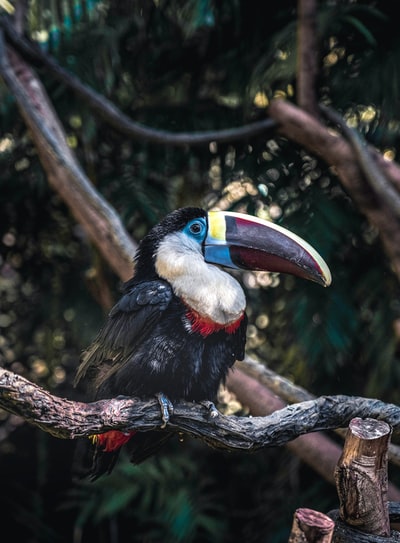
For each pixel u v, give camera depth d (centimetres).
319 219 1024
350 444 457
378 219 898
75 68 1075
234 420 520
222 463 1137
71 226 1179
